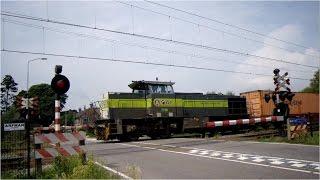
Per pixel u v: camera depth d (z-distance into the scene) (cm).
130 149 1794
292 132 1997
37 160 1059
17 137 1254
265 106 3238
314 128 2803
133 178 988
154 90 2645
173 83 2769
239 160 1302
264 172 1059
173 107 2700
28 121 1095
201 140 2186
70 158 1077
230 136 2472
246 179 965
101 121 2538
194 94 2886
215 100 3008
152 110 2586
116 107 2480
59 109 1100
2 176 1041
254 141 2008
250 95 3319
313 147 1652
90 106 2692
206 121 2841
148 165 1246
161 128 2673
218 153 1509
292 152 1480
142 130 2584
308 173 1032
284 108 2345
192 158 1391
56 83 1084
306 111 3562
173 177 1018
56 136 1062
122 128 2480
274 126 3197
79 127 2697
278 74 2300
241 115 3203
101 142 2534
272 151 1524
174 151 1639
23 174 1069
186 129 2769
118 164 1286
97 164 1162
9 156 1216
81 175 959
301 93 3556
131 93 2562
